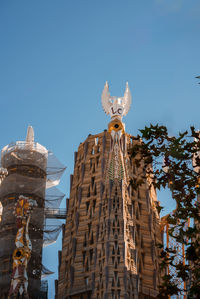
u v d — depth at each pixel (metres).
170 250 44.38
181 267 43.03
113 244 123.38
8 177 139.38
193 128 43.03
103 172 141.25
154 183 43.56
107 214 128.88
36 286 125.44
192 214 42.94
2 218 134.00
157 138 43.69
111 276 118.69
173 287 43.09
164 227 146.00
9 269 125.06
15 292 115.44
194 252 42.38
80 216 138.25
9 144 147.50
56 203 148.50
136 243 133.12
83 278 127.25
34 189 138.62
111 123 141.88
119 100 146.75
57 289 132.50
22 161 143.75
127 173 140.38
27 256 119.88
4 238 129.50
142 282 127.88
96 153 147.75
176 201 42.94
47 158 149.38
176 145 42.91
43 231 136.75
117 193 132.38
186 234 42.91
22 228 122.56
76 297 126.00
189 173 42.91
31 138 149.00
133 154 43.94
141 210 140.75
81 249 132.25
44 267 133.88
